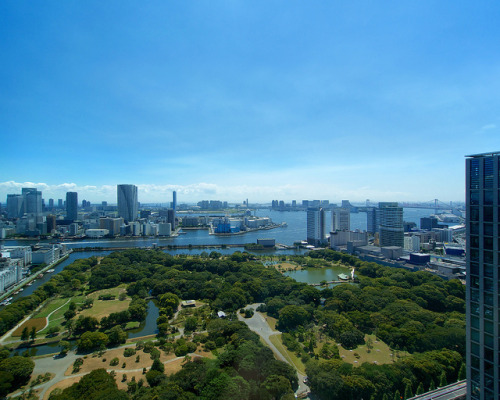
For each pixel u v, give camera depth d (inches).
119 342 7726.4
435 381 5792.3
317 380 5428.2
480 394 3344.0
